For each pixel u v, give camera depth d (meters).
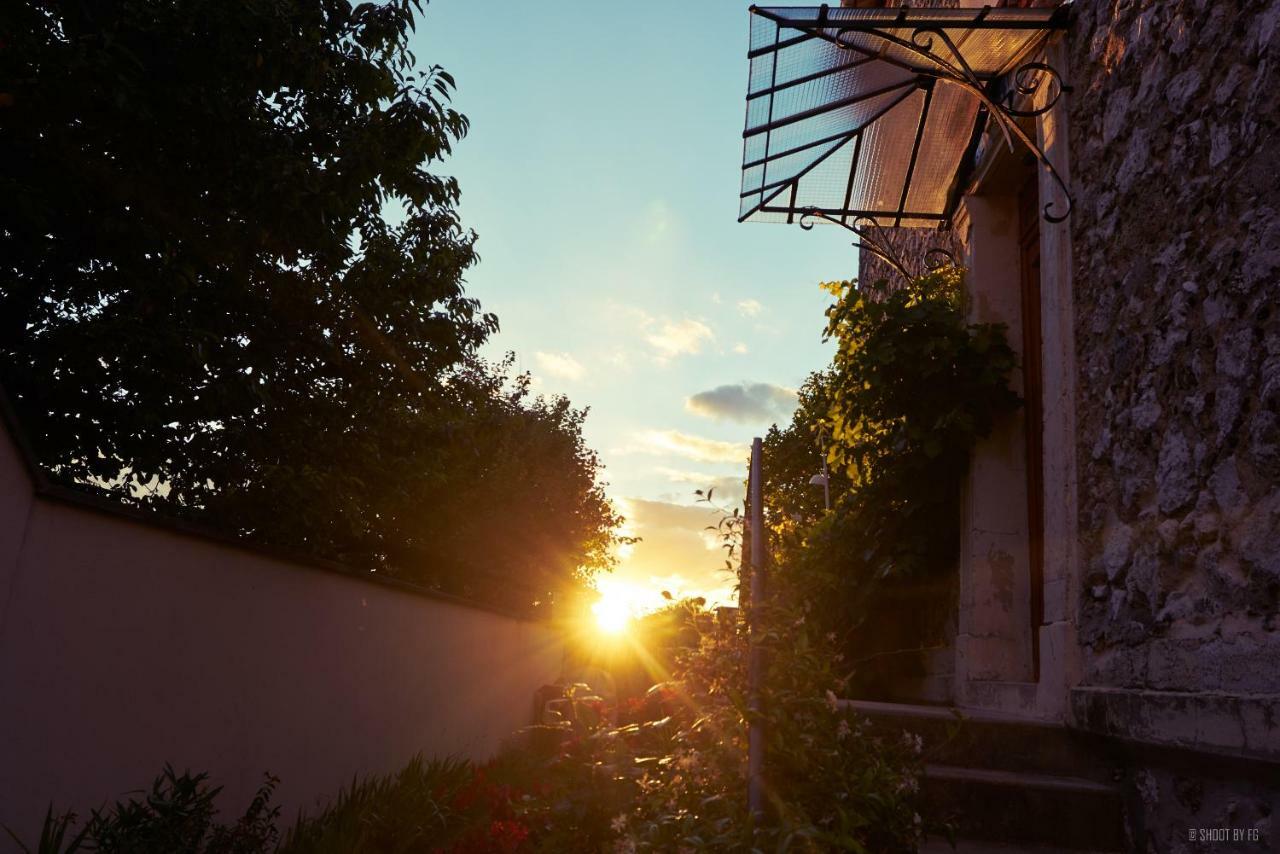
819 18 4.65
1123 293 3.70
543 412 25.70
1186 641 3.09
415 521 13.01
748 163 6.39
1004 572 5.43
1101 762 3.66
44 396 6.03
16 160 5.69
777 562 3.04
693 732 2.72
